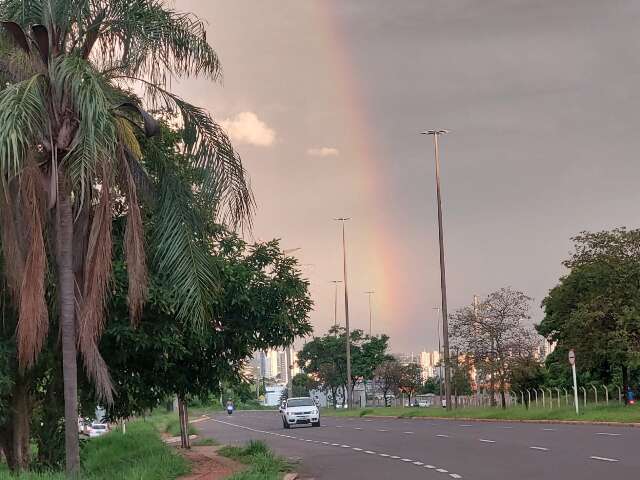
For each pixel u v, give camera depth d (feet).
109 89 51.11
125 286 57.36
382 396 324.80
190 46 53.16
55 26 50.19
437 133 172.76
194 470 65.72
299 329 72.84
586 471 54.13
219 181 54.19
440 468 61.67
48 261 52.54
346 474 61.31
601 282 136.15
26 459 60.95
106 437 118.01
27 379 61.00
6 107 43.16
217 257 67.05
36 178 46.83
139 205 53.11
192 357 69.62
